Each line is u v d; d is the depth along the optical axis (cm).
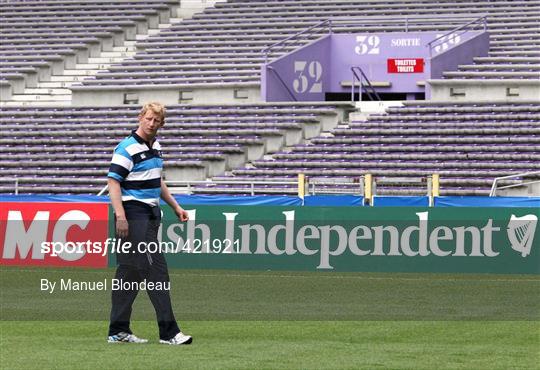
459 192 7538
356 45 10100
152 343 2967
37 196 6844
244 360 2617
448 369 2497
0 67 11069
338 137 8694
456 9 10625
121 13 11850
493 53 9700
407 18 10188
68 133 9406
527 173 7231
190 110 9438
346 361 2608
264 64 9619
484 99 9069
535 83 8900
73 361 2594
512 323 3512
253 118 9112
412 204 6303
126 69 10688
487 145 8162
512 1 10656
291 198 6444
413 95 10044
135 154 2900
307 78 9975
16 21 12006
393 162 8156
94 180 8619
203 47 10881
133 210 2911
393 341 3041
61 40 11431
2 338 3098
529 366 2556
